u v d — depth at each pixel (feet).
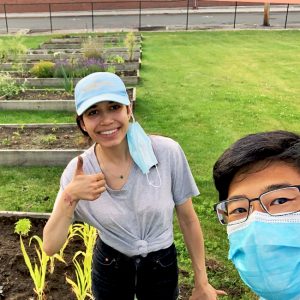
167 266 7.96
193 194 7.80
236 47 56.39
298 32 68.64
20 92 32.71
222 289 12.16
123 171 7.18
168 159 7.34
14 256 12.87
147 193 7.22
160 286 8.07
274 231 4.63
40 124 24.76
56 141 22.67
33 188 18.53
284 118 27.61
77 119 7.30
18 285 11.82
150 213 7.29
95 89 6.68
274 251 4.66
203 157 21.48
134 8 107.04
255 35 66.64
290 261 4.68
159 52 52.95
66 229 6.81
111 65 40.78
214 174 5.17
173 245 8.21
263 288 4.88
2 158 20.57
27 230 13.03
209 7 106.52
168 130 25.18
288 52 52.26
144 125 25.98
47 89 33.65
